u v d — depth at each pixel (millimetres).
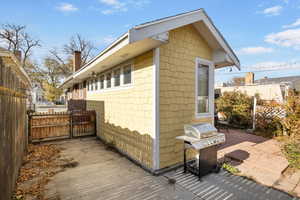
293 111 5355
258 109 7004
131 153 4105
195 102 4086
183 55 3791
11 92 2373
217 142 3160
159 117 3314
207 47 4453
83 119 6699
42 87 26828
